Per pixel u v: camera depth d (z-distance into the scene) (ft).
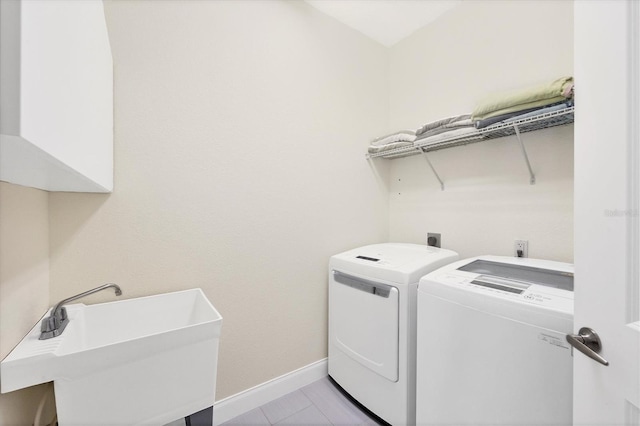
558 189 4.44
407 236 6.81
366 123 6.69
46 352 2.20
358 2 5.61
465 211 5.67
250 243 4.86
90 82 2.11
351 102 6.38
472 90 5.54
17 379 2.05
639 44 1.74
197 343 2.80
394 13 5.95
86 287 3.45
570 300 2.72
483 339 3.04
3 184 2.14
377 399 4.50
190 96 4.20
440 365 3.48
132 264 3.76
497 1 5.15
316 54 5.74
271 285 5.12
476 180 5.49
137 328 3.60
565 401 2.47
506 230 5.06
